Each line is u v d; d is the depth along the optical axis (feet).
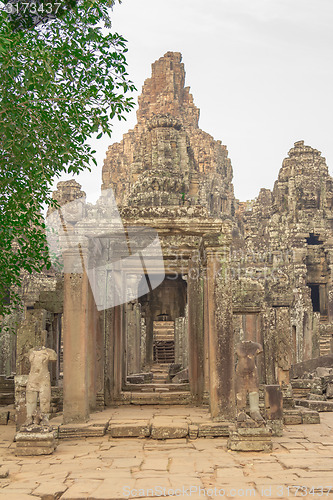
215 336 41.34
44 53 28.89
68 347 41.19
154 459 31.81
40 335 42.27
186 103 318.04
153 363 121.39
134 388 59.11
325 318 171.63
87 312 42.06
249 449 33.78
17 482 26.43
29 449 33.45
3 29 28.04
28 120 33.19
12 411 47.93
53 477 27.32
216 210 237.86
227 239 41.88
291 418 47.85
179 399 54.08
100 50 32.83
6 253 42.32
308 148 194.70
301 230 174.60
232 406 40.70
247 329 68.85
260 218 222.69
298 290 130.93
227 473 27.91
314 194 188.55
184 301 122.93
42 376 35.53
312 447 35.78
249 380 35.42
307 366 88.33
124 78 33.81
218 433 39.09
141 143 206.90
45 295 60.03
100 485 25.40
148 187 179.22
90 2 30.04
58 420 42.80
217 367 41.04
